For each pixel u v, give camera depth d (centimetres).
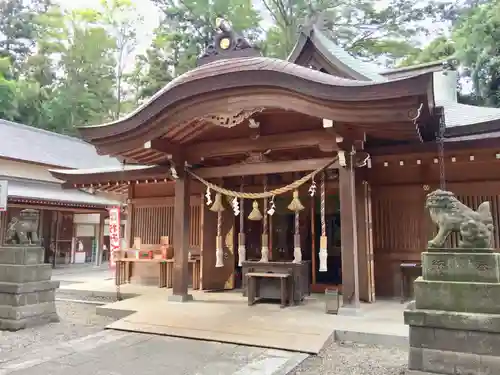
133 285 988
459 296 357
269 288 729
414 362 361
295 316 607
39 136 2022
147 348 480
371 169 800
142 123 660
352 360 446
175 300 741
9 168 1678
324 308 670
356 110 538
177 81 637
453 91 1223
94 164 2155
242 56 650
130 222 1042
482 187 715
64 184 1027
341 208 629
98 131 700
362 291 739
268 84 572
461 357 345
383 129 591
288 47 2245
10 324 604
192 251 946
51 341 548
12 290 608
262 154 711
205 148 745
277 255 939
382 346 498
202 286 870
